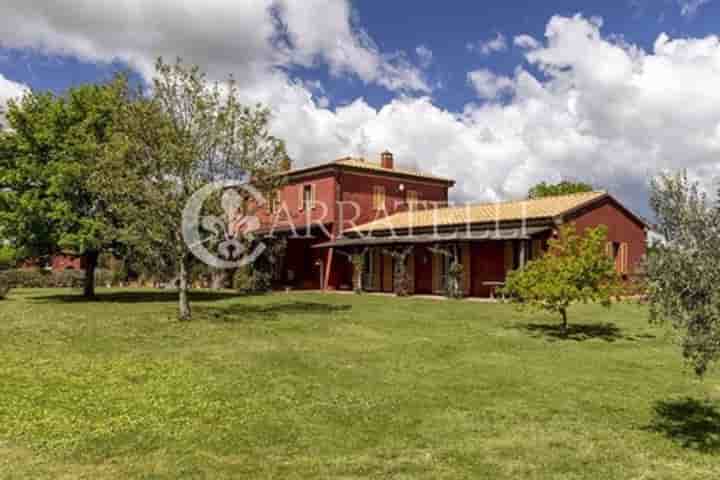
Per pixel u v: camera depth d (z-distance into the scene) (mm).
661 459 5211
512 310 17859
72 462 5105
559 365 9477
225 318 15930
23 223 20859
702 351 4719
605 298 12109
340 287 29547
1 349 10938
